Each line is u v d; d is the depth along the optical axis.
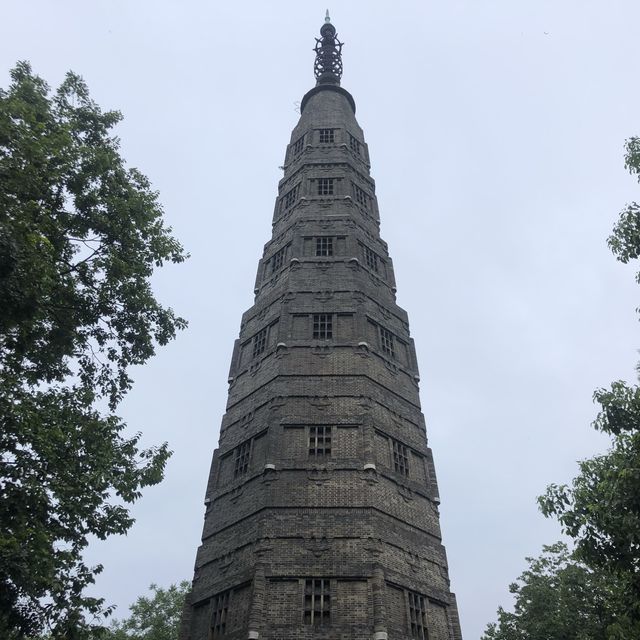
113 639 43.25
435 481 33.28
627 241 18.84
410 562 28.33
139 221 23.94
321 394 33.03
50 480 18.14
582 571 33.53
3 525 16.55
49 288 18.11
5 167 17.11
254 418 33.69
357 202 46.88
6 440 17.80
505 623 36.97
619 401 18.38
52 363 21.39
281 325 36.56
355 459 30.31
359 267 40.53
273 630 24.70
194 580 29.78
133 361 24.22
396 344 39.03
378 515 28.50
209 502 32.38
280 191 50.91
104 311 23.17
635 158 18.88
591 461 19.16
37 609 17.83
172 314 24.86
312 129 53.22
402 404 35.41
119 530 19.73
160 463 21.47
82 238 22.38
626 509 16.84
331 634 24.55
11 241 15.31
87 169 22.97
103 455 20.12
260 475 30.27
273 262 43.78
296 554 26.84
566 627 32.06
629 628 18.91
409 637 25.77
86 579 18.89
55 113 23.69
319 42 67.62
